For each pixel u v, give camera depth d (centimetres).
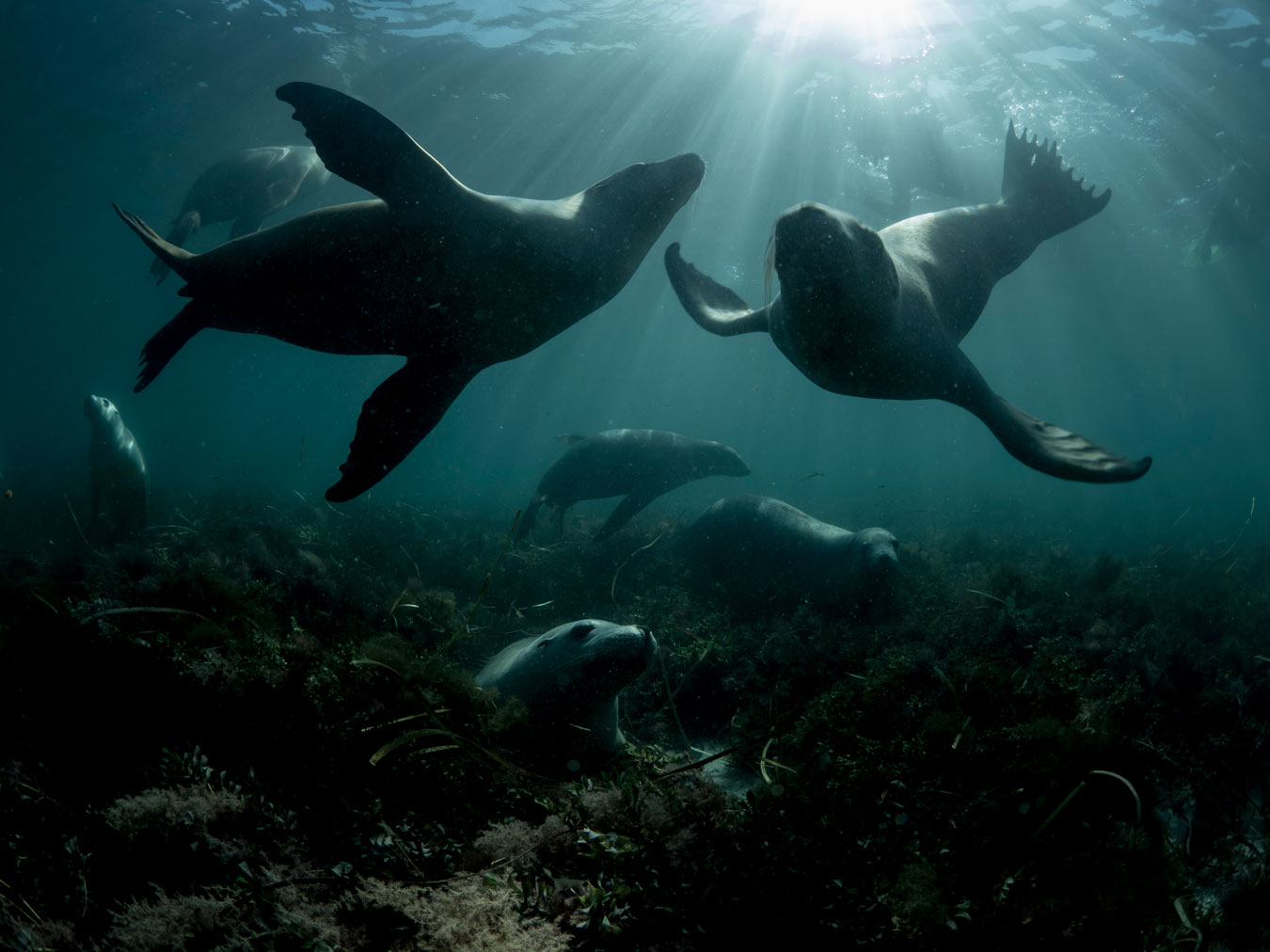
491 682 516
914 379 401
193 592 451
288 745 334
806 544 868
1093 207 538
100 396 1084
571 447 1188
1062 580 794
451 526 1384
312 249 398
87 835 268
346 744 341
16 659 345
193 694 341
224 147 2484
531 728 444
